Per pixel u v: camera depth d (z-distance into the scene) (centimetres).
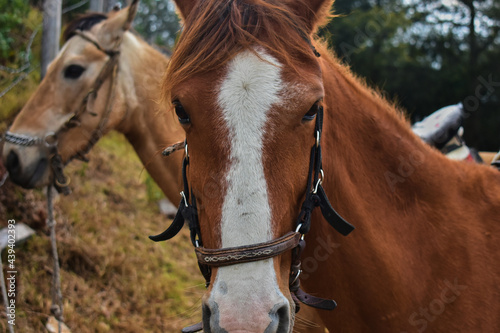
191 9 141
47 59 424
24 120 271
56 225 384
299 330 236
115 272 374
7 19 459
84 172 493
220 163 113
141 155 286
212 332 108
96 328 313
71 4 829
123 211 469
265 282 110
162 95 130
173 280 392
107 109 274
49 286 325
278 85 115
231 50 117
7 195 366
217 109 114
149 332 328
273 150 113
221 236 112
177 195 277
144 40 309
